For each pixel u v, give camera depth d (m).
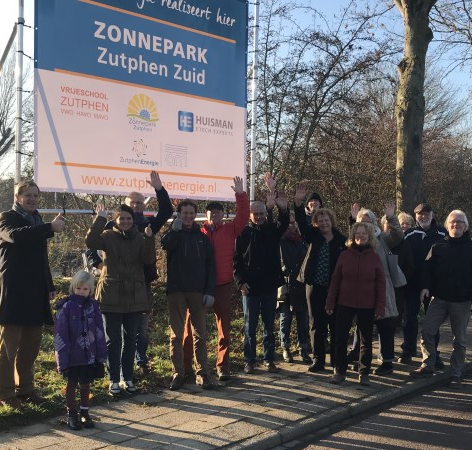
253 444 4.39
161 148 7.16
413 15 9.81
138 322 5.57
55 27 6.22
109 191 6.65
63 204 6.70
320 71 11.54
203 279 5.86
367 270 5.98
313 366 6.47
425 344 6.45
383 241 6.63
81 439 4.34
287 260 6.98
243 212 6.32
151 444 4.28
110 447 4.20
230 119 7.93
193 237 5.86
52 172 6.20
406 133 9.71
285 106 11.48
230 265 6.20
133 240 5.45
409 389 6.12
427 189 22.14
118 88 6.75
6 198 17.05
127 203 6.26
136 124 6.91
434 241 7.04
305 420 4.95
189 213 5.84
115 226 5.51
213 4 7.74
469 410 5.56
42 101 6.12
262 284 6.27
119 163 6.75
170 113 7.26
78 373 4.58
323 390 5.83
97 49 6.55
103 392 5.41
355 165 11.37
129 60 6.85
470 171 24.45
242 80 8.10
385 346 6.52
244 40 8.12
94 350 4.64
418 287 6.95
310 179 11.34
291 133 11.61
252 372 6.36
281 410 5.18
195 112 7.53
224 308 6.13
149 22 7.04
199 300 5.84
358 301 5.98
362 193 11.15
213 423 4.78
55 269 11.99
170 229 5.90
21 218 4.89
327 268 6.38
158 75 7.14
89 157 6.48
